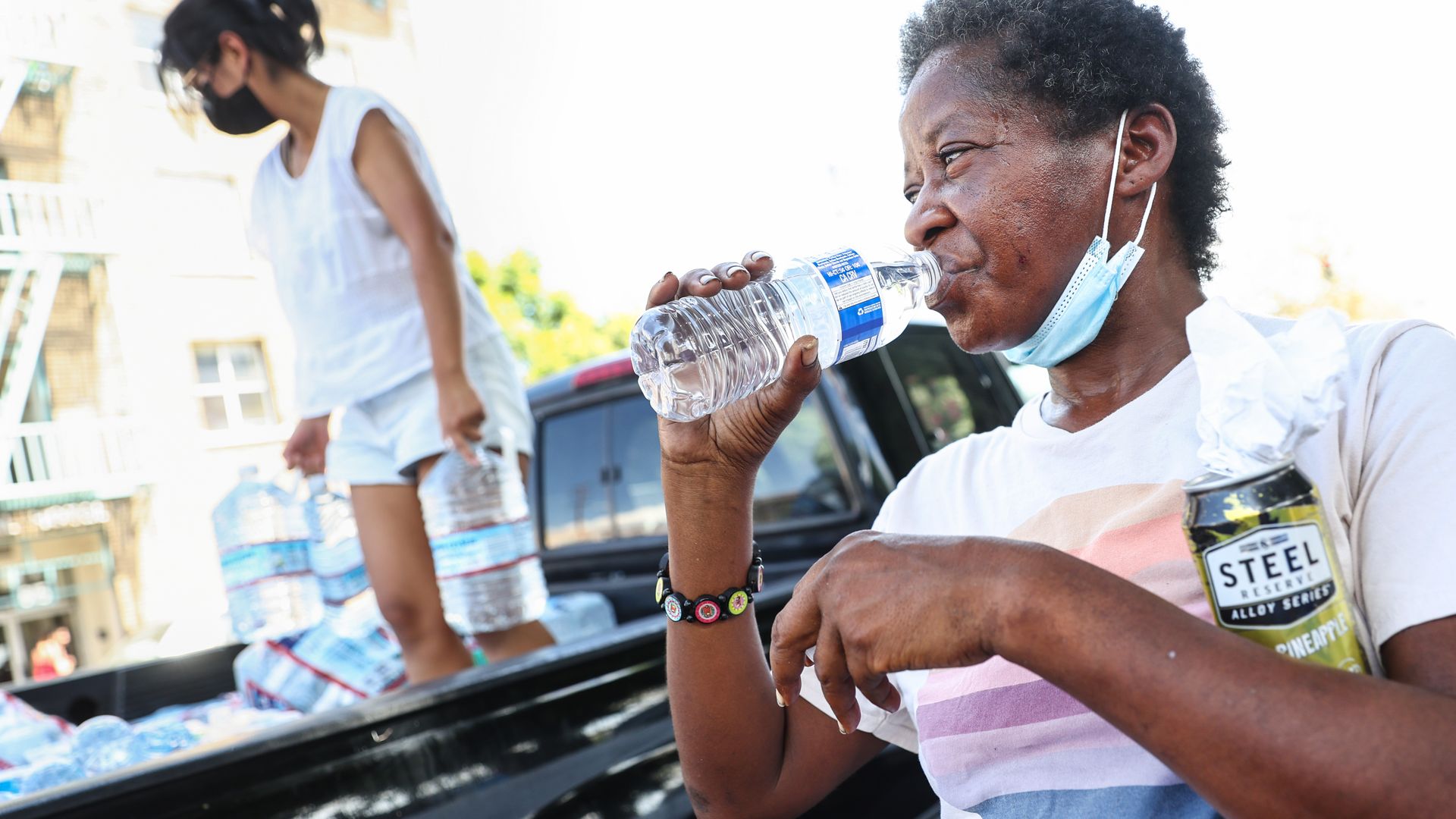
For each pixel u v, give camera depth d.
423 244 2.30
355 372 2.40
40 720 2.29
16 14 19.48
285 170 2.46
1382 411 0.90
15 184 20.03
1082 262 1.07
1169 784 0.97
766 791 1.24
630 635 1.79
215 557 22.53
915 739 1.24
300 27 2.38
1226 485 0.79
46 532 21.23
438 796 1.45
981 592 0.80
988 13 1.09
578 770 1.60
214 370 22.48
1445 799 0.67
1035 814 1.03
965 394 3.16
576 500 3.40
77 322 21.23
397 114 2.39
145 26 21.05
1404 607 0.81
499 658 2.49
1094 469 1.08
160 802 1.24
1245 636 0.77
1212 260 1.16
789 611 0.92
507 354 2.61
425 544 2.43
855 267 1.13
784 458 2.84
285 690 2.55
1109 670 0.75
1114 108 1.06
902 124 1.14
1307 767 0.69
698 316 1.14
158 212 21.47
